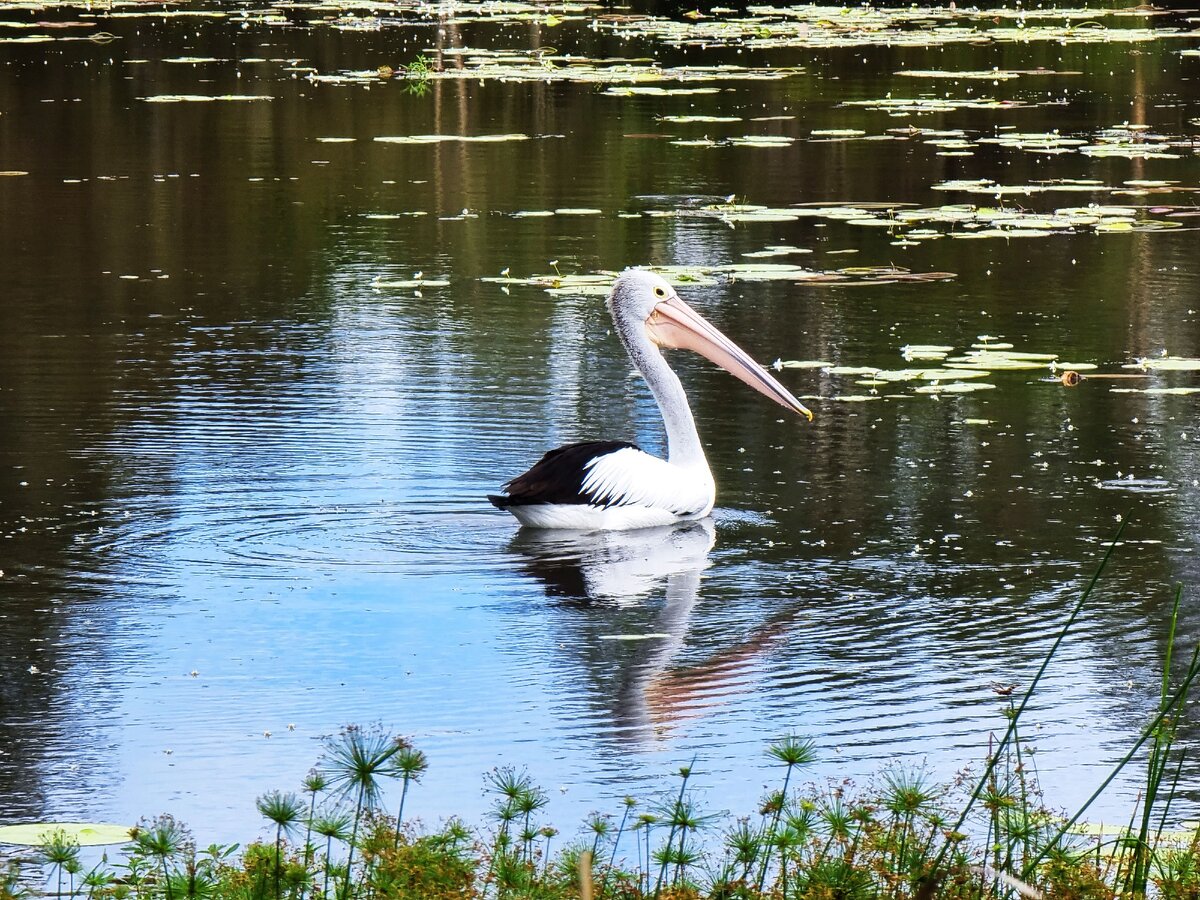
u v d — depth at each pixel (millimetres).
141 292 21344
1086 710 9828
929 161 30766
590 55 45969
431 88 39969
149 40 48531
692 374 17953
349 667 10422
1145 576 11992
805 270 22844
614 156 31312
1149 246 24469
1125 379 17484
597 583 11992
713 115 35938
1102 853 7719
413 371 17734
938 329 19703
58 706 9781
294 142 32719
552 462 13320
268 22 53500
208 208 26656
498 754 9195
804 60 45406
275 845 6703
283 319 20047
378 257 23500
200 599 11555
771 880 7324
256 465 14492
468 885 6434
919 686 10180
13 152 31344
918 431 15750
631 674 10344
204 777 8836
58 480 14023
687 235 24938
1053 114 36031
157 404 16375
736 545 12820
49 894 7387
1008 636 10977
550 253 23734
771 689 10133
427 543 12789
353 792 8586
